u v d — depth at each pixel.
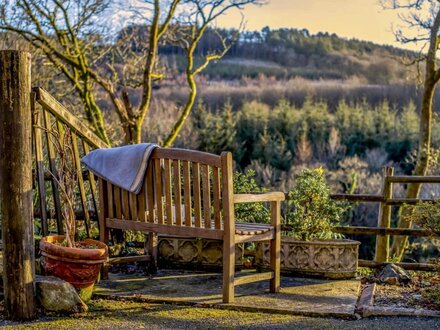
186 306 4.23
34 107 4.39
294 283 4.96
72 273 4.08
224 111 21.36
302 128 21.50
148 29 11.07
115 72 10.67
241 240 4.28
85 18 10.08
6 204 3.80
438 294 4.44
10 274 3.82
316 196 5.39
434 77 9.93
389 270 5.14
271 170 19.91
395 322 3.96
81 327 3.71
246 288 4.77
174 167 4.35
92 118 10.23
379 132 21.12
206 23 10.57
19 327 3.68
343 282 5.02
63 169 4.29
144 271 5.28
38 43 10.23
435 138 17.80
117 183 4.55
